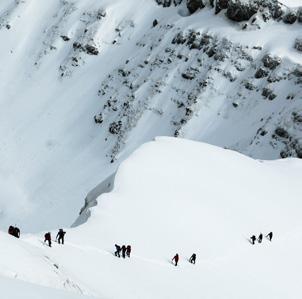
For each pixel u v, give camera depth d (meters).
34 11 179.50
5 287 15.09
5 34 176.00
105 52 161.62
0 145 144.12
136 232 38.97
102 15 167.12
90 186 124.00
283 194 53.62
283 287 38.25
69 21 171.00
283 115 119.56
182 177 49.69
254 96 129.62
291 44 133.75
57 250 31.38
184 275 35.22
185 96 136.00
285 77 127.56
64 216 115.81
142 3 168.50
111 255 34.19
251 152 117.75
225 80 134.50
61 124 147.38
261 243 43.53
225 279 36.88
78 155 136.50
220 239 42.00
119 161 128.75
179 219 42.62
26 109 154.38
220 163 55.84
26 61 168.25
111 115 142.50
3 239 23.75
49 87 159.38
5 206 121.81
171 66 143.38
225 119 129.00
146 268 34.28
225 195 49.16
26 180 131.12
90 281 28.03
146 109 137.38
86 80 156.25
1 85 163.38
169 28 153.50
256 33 139.88
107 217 40.03
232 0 143.50
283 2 142.50
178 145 57.16
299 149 110.50
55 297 15.26
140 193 44.84
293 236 46.19
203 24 147.88
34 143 143.12
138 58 151.88
